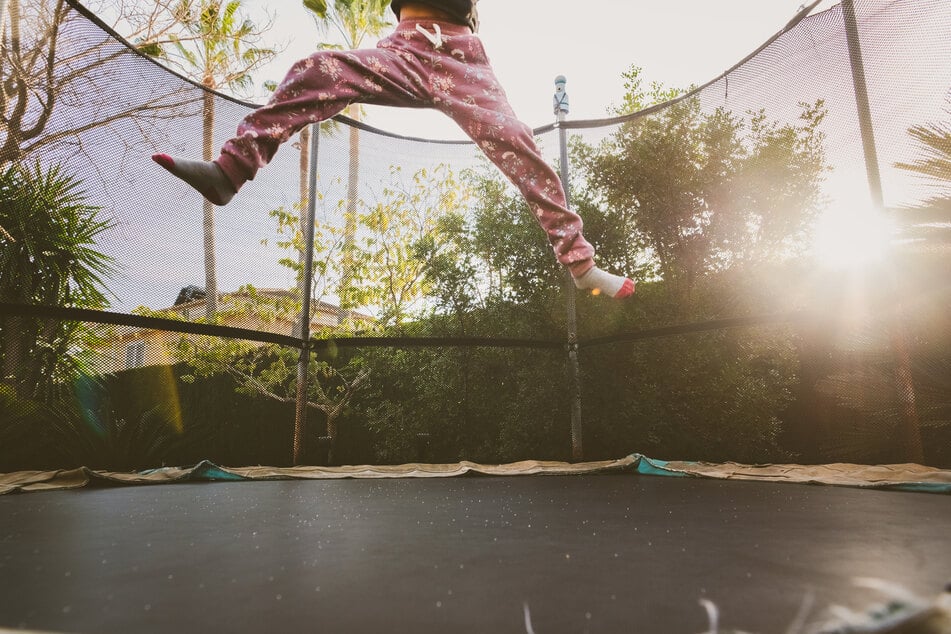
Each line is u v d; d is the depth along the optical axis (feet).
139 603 2.07
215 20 15.94
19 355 9.29
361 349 13.02
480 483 7.29
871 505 4.74
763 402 10.06
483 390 10.96
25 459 9.61
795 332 10.64
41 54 6.75
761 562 2.66
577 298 10.69
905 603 1.48
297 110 3.96
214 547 3.10
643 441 10.19
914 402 7.06
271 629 1.80
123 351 10.96
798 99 7.57
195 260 8.68
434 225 11.18
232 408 14.76
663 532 3.52
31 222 8.02
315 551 2.99
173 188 8.45
